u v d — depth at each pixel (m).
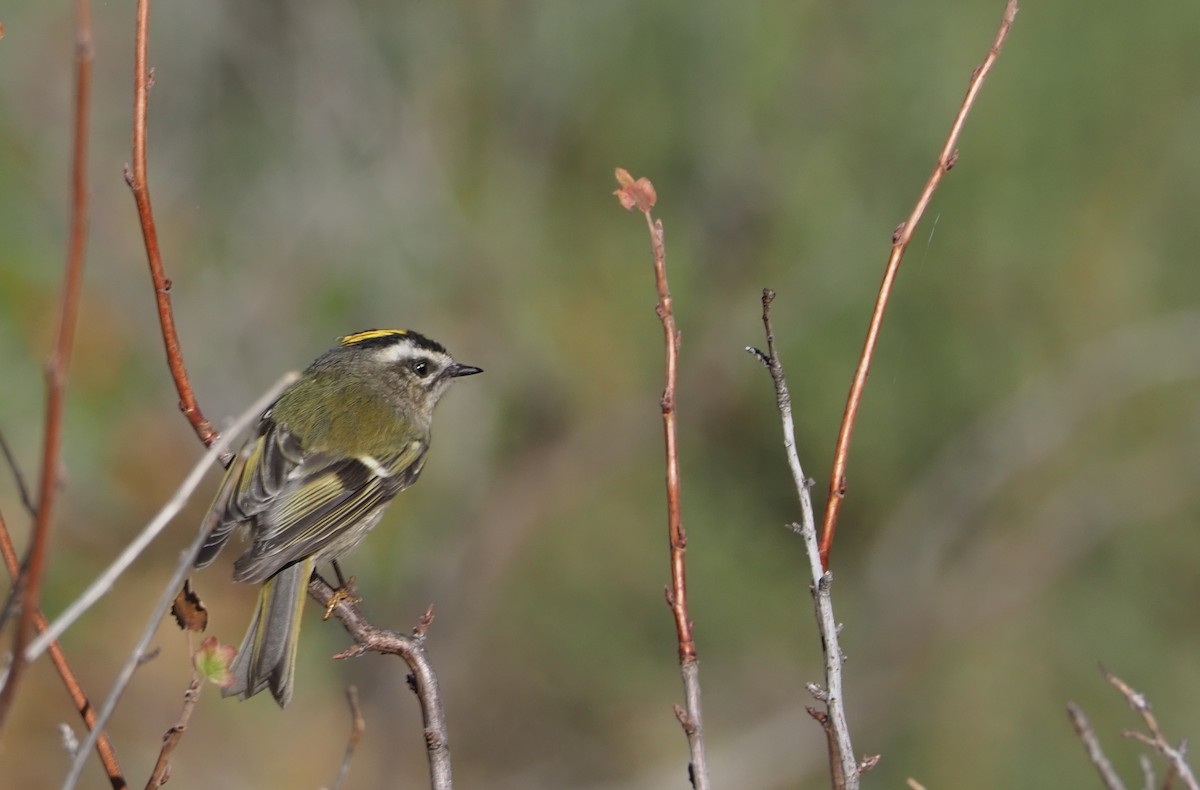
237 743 12.30
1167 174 13.85
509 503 14.79
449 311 14.52
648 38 14.28
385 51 14.42
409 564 14.39
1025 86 13.51
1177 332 14.12
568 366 14.77
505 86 14.49
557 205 14.82
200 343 13.16
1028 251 13.80
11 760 10.80
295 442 6.78
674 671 14.81
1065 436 14.74
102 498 11.76
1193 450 14.64
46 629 4.39
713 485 14.81
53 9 13.93
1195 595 14.57
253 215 14.14
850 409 4.70
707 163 14.45
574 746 14.52
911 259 14.02
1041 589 14.77
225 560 12.27
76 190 3.21
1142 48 13.50
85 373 11.62
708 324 14.62
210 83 14.27
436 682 4.78
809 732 14.45
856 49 14.07
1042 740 13.91
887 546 15.11
